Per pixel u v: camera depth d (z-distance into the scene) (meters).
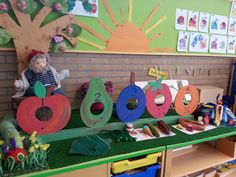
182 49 1.79
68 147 1.02
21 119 1.00
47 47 1.30
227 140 1.50
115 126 1.23
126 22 1.53
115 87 1.65
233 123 1.42
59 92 1.25
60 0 1.28
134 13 1.54
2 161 0.82
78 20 1.37
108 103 1.19
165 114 1.41
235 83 2.16
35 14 1.25
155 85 1.31
